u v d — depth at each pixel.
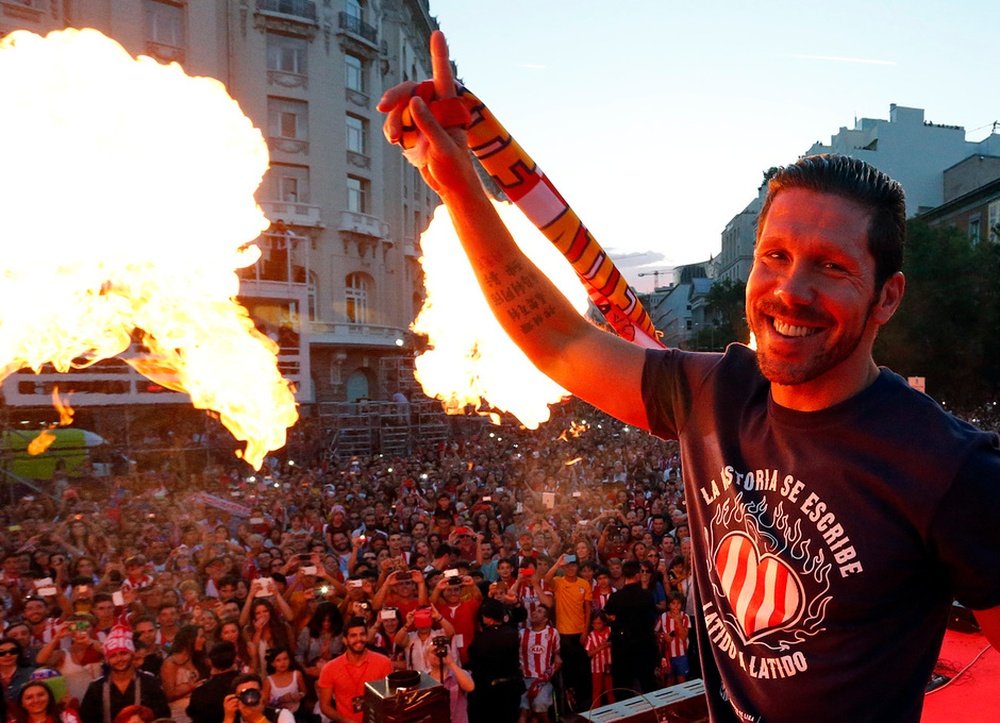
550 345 1.29
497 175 1.25
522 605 7.08
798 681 0.92
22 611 7.06
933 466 0.86
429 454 22.83
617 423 26.91
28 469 17.34
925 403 0.93
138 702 5.06
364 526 10.61
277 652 5.63
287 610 6.28
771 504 0.98
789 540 0.95
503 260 1.24
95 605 6.32
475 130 1.20
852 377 0.94
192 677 5.47
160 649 5.79
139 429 20.84
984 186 37.19
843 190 0.91
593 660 7.05
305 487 14.91
